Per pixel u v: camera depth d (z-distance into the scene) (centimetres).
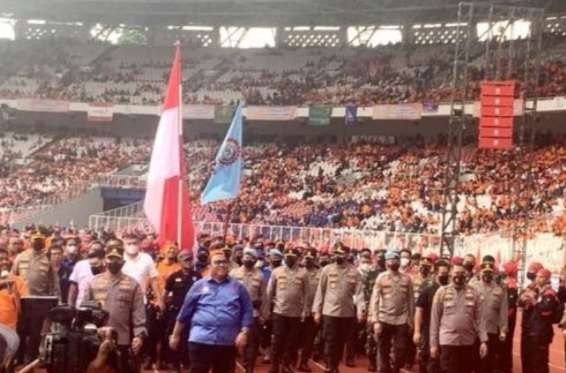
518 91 4406
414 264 1728
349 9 5806
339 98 5438
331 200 4700
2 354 710
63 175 5447
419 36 6000
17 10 6519
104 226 4153
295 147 5572
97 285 1012
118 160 5691
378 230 3788
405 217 4122
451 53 5478
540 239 3188
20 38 6775
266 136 5809
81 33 6856
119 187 5175
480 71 4909
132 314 1018
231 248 1642
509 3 4847
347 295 1449
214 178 1958
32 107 5875
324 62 6028
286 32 6506
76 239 1602
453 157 4625
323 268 1575
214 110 5622
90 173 5472
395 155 5072
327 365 1459
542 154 4331
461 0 5122
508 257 3138
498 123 2878
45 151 5819
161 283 1480
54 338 708
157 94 5956
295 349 1570
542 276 1485
